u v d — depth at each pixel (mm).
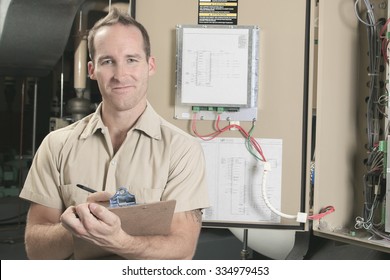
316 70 1977
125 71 1518
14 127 4715
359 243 1789
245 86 1965
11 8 3541
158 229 1411
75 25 4016
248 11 1969
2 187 4562
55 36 3875
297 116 1968
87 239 1293
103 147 1623
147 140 1623
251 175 1984
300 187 1973
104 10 3920
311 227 2004
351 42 2018
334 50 1954
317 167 1920
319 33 1900
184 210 1585
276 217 1981
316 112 1915
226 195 1996
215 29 1969
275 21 1963
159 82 2006
